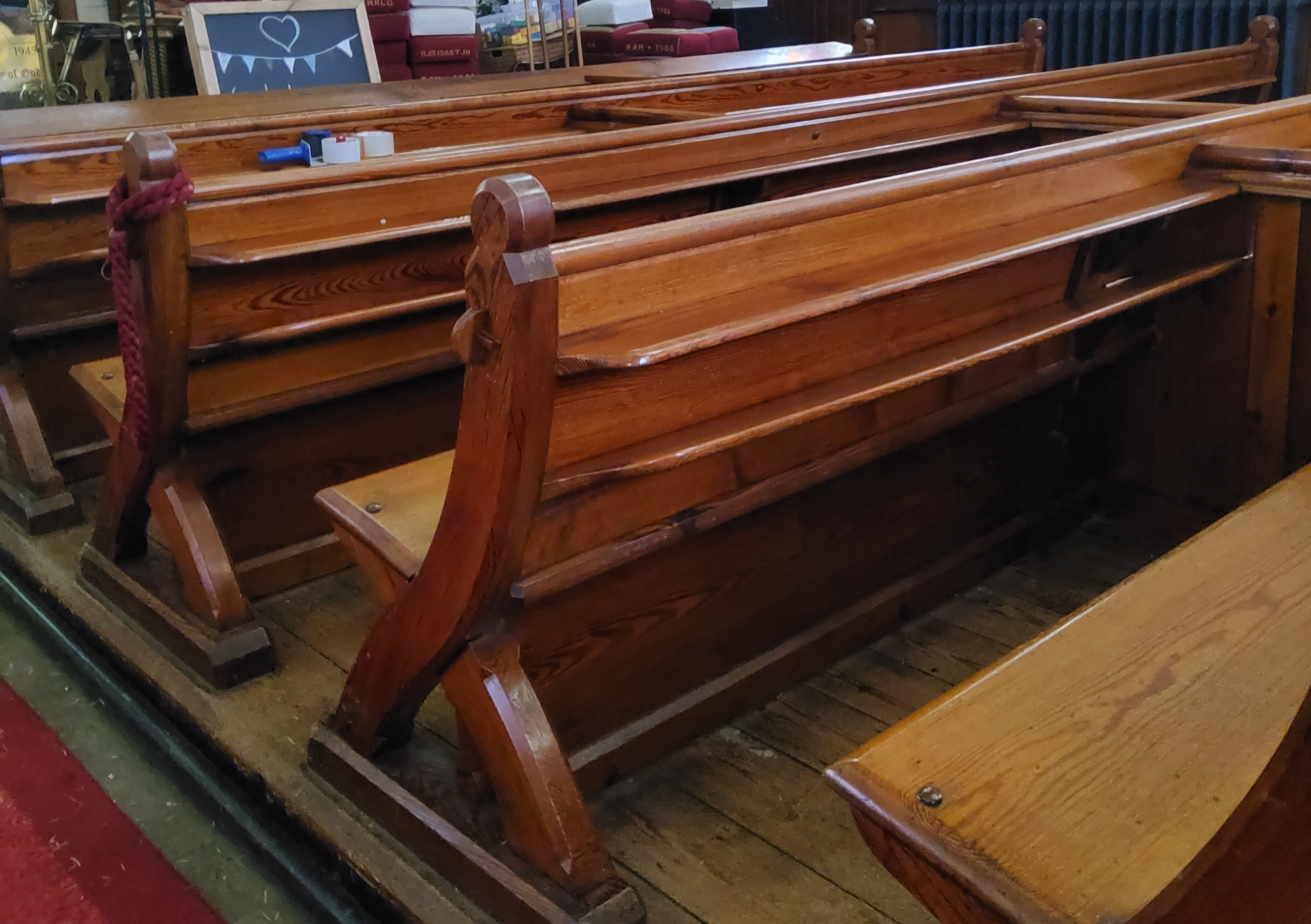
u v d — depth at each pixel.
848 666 2.15
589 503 1.49
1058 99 3.46
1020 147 3.65
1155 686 1.17
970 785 1.05
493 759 1.50
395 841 1.66
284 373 2.18
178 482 2.13
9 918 1.76
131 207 1.75
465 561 1.39
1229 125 2.39
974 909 0.98
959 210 1.76
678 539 1.60
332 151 2.84
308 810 1.75
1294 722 0.74
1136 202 2.11
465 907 1.53
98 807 2.02
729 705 1.97
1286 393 2.39
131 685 2.25
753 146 2.84
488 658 1.48
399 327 2.31
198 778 2.01
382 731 1.71
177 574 2.30
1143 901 0.92
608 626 1.73
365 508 1.65
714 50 6.16
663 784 1.84
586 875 1.46
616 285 1.33
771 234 1.47
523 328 1.20
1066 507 2.63
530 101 3.48
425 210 2.21
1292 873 0.79
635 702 1.84
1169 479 2.62
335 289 2.12
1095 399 2.67
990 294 1.92
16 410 2.69
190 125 2.80
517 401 1.23
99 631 2.28
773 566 1.97
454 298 2.24
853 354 1.70
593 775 1.79
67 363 2.82
